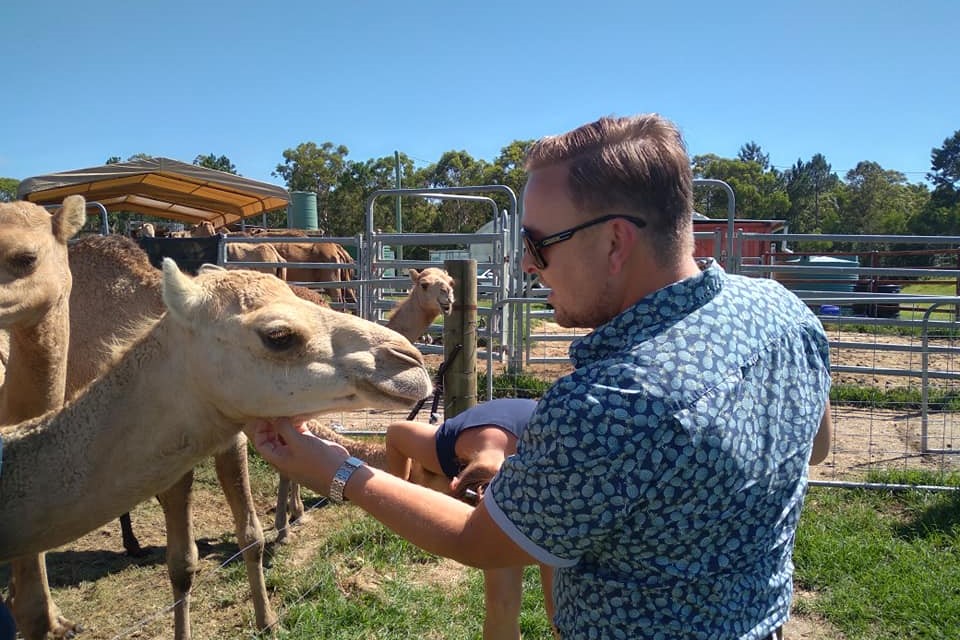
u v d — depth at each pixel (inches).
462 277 179.6
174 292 102.0
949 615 167.3
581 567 64.5
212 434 109.9
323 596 180.7
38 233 154.7
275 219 2034.9
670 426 55.1
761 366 61.6
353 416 338.0
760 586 62.8
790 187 3403.1
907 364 478.3
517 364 400.2
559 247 63.0
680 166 60.5
